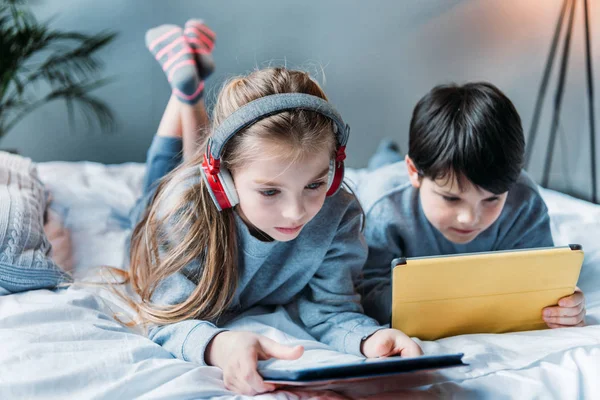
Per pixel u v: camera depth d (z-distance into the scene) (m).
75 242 1.26
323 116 0.80
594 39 1.60
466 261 0.83
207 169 0.83
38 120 2.20
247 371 0.72
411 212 1.10
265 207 0.79
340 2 2.06
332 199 0.95
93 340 0.82
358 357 0.84
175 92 1.26
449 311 0.88
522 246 1.15
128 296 1.02
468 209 0.99
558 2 1.72
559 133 1.75
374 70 2.09
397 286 0.84
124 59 2.18
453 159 0.96
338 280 0.98
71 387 0.72
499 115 0.99
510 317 0.91
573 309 0.89
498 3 1.89
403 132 2.12
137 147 2.25
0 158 1.31
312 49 2.10
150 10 2.14
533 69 1.82
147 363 0.77
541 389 0.73
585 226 1.27
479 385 0.74
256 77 0.87
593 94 1.61
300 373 0.66
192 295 0.89
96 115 2.21
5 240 1.00
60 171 1.57
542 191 1.51
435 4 2.00
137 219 1.24
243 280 0.96
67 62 2.15
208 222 0.89
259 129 0.76
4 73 1.98
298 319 1.00
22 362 0.75
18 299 0.94
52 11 2.14
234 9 2.11
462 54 2.00
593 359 0.78
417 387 0.75
